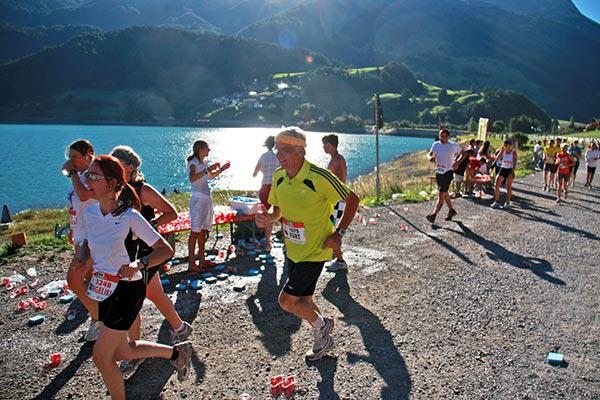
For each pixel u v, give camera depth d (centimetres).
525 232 857
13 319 470
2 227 1415
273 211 384
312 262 355
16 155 5609
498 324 457
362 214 1025
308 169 343
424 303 510
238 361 384
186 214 755
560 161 1216
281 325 453
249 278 586
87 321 466
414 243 768
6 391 342
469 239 799
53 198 2812
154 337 425
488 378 359
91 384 353
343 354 395
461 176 1324
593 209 1130
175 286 556
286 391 333
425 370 370
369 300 518
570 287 564
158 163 4866
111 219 286
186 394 336
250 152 6347
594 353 400
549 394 338
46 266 654
